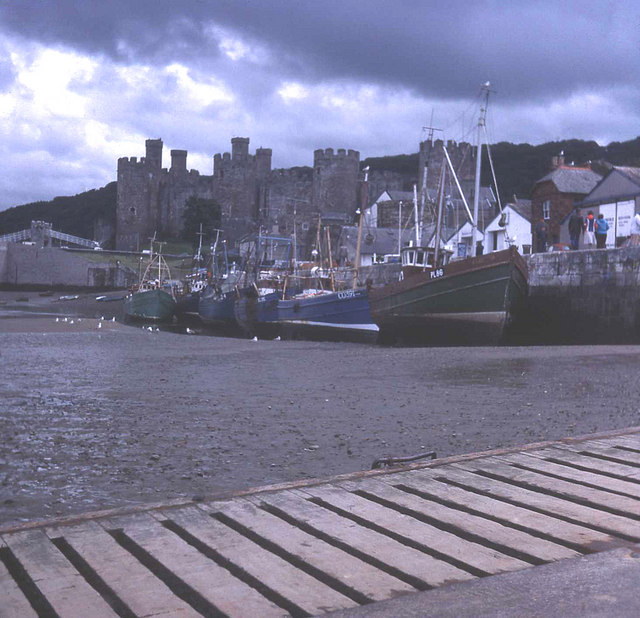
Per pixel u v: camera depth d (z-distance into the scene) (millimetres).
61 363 16141
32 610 2533
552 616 2354
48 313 53906
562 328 25422
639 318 22391
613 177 35344
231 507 3867
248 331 39406
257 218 123250
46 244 120312
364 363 16297
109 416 8703
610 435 5945
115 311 64188
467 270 24891
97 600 2629
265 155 130625
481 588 2666
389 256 49438
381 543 3281
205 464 6105
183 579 2840
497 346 23797
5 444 7012
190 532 3436
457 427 7910
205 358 17969
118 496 5094
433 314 26328
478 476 4605
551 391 11062
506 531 3451
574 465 4922
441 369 14703
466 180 92938
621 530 3447
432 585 2752
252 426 7980
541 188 41406
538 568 2891
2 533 3400
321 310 32500
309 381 12664
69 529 3463
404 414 8852
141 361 16953
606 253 23703
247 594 2689
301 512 3775
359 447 6816
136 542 3279
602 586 2631
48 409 9289
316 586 2760
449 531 3551
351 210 113812
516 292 24391
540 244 29406
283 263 51812
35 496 5105
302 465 6059
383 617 2414
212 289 51750
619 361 15984
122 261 109188
